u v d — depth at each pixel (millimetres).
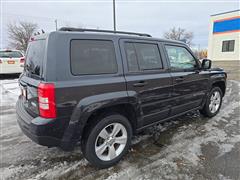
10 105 5480
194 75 3477
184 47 3398
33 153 2834
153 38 2910
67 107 2000
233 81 9242
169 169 2391
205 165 2461
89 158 2314
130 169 2412
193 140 3148
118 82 2342
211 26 23797
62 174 2336
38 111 2051
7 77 10594
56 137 2035
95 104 2150
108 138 2447
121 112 2582
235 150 2816
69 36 2080
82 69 2125
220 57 23188
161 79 2850
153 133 3422
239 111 4625
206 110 4055
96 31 2402
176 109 3258
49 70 1939
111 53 2375
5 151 2898
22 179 2256
